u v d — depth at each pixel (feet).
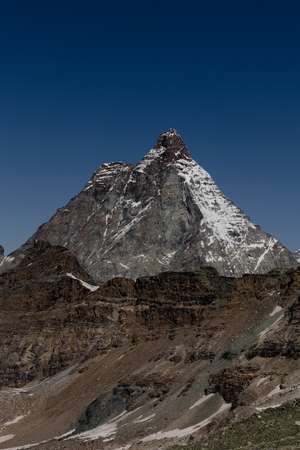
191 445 442.09
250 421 449.89
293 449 369.50
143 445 534.78
